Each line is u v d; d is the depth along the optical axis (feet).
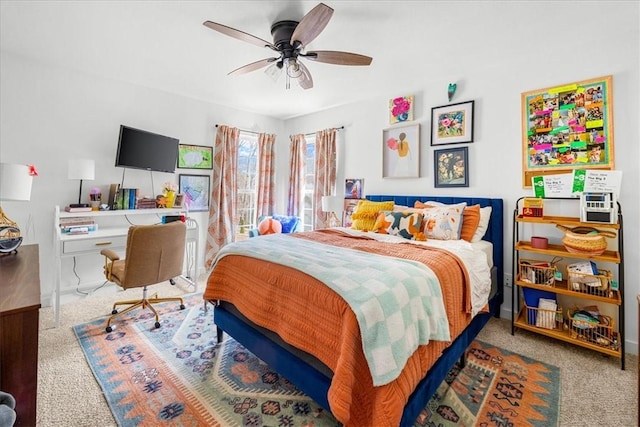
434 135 10.77
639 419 4.56
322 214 14.24
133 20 7.08
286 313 5.21
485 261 7.70
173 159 12.05
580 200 7.31
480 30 7.32
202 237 13.69
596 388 5.91
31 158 9.37
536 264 8.05
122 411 5.15
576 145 8.02
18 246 5.82
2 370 3.28
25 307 3.37
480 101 9.74
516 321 8.21
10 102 8.96
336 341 4.35
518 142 9.03
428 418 5.08
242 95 12.52
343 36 7.64
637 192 7.26
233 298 6.58
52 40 8.06
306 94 12.34
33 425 3.44
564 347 7.50
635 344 7.27
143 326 8.32
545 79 8.52
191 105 12.93
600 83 7.67
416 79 10.53
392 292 4.55
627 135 7.36
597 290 7.08
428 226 9.11
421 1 6.22
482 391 5.80
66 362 6.56
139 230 7.92
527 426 4.93
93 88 10.41
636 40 7.23
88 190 10.44
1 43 8.26
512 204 9.19
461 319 6.00
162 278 8.70
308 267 5.31
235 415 5.11
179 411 5.18
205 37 7.85
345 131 13.71
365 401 4.09
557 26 7.12
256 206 15.42
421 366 4.60
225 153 13.75
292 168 15.60
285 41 7.02
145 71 10.11
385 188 12.33
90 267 10.70
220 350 7.18
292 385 5.92
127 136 10.47
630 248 7.36
